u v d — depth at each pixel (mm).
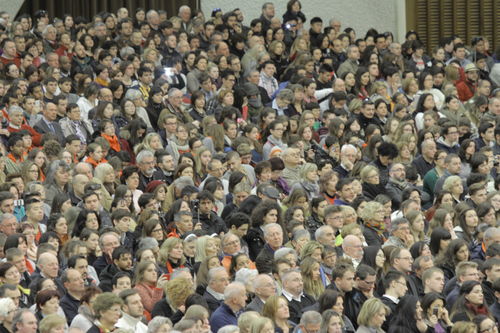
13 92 49500
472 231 40531
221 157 45812
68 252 34312
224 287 32406
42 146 46594
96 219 37594
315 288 33406
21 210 39656
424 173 48656
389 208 41469
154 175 44812
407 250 35375
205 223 39594
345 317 31688
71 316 31297
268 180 44156
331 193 42938
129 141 48156
